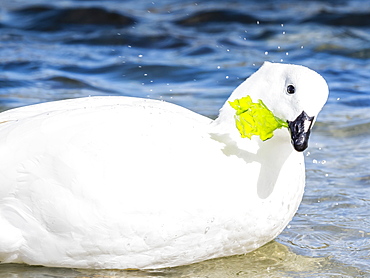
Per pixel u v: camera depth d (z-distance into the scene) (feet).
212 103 51.80
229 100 31.19
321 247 33.78
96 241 29.58
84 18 71.31
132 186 29.25
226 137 30.91
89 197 29.19
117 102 33.60
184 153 30.12
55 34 68.64
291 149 31.17
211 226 30.12
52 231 29.73
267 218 31.04
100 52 63.36
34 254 30.35
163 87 55.47
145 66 59.16
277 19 73.46
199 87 55.52
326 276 31.24
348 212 36.96
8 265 31.32
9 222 30.04
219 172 30.09
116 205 29.14
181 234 29.89
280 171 31.04
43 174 29.60
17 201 29.86
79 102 33.55
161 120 31.09
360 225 35.65
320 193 38.96
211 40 67.00
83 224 29.30
